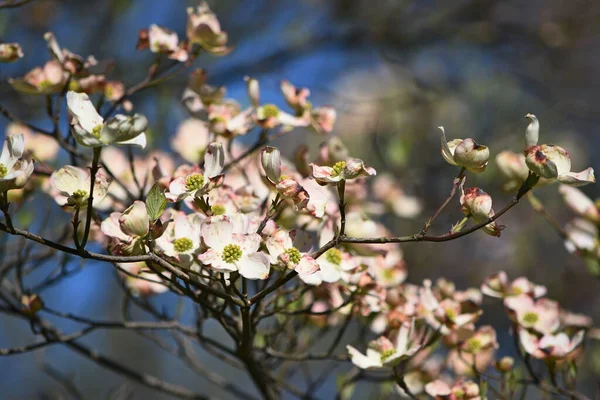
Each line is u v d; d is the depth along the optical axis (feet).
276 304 6.19
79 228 6.38
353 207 6.66
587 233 6.84
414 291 6.59
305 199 5.81
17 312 6.43
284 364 6.85
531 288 6.55
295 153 6.53
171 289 6.02
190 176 5.86
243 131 6.46
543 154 5.72
